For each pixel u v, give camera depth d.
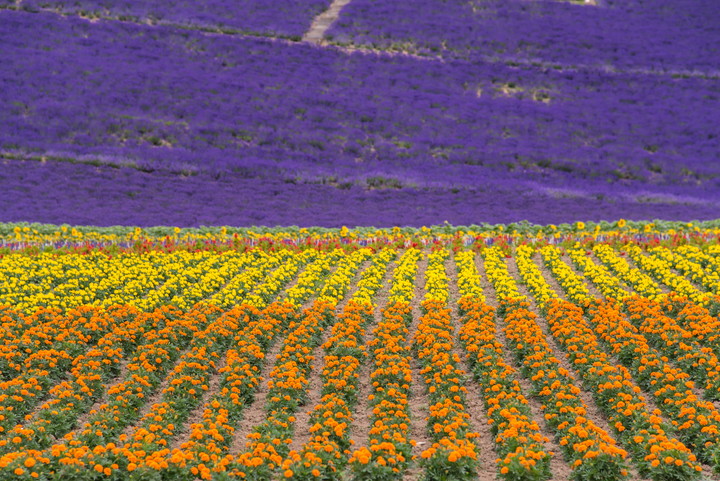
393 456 19.56
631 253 44.47
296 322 32.88
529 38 119.75
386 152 86.12
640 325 30.77
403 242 51.12
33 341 28.45
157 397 25.69
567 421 21.78
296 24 116.50
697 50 120.81
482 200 74.69
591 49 118.25
